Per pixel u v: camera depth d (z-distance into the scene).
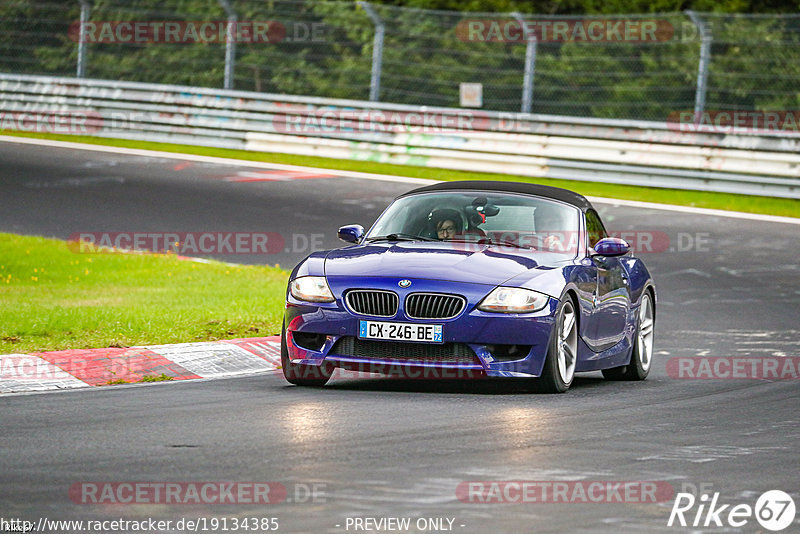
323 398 24.89
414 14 101.81
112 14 107.94
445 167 81.94
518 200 29.88
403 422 21.86
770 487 17.22
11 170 75.12
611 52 99.88
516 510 15.40
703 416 23.84
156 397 24.80
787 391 28.08
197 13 108.31
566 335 26.89
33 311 35.91
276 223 61.38
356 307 25.86
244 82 107.62
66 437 19.98
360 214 64.38
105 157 81.56
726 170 74.94
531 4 103.94
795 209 70.88
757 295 47.31
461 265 26.36
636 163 76.94
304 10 105.38
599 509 15.58
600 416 23.36
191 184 72.38
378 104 84.19
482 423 21.97
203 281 45.97
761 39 94.94
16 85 93.06
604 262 29.88
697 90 77.12
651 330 32.44
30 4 108.00
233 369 29.84
